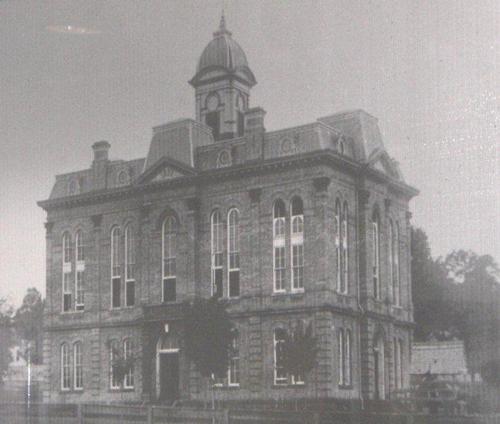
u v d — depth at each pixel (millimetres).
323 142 50375
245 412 38906
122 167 59406
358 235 52219
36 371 59844
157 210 57000
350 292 51531
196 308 51188
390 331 50906
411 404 42750
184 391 53156
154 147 57812
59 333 60406
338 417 40625
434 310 48344
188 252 55000
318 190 49781
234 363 51906
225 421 37812
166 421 38906
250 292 51938
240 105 60562
